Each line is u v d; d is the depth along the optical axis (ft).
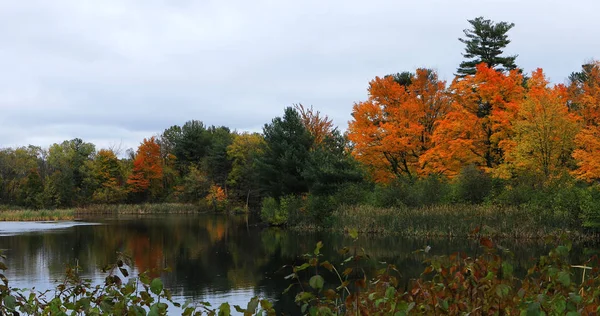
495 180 100.37
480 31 144.25
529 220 84.84
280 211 131.85
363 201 116.57
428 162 111.65
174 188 258.98
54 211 196.44
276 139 141.18
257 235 108.27
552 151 94.58
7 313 13.23
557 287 12.09
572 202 84.69
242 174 226.58
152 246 89.86
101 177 251.39
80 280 15.19
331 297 12.49
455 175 108.37
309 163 127.95
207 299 45.85
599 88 100.17
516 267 51.08
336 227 110.01
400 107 114.73
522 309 11.45
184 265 66.90
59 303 13.29
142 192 258.16
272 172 137.90
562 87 118.52
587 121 104.32
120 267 14.15
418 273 52.21
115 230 126.72
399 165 128.16
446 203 100.83
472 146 106.32
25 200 232.73
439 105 120.26
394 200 109.09
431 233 93.45
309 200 121.70
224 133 291.38
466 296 12.26
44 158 290.76
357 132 116.06
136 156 269.44
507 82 106.32
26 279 56.80
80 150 301.63
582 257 60.08
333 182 122.42
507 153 97.04
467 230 88.79
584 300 12.21
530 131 93.09
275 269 62.59
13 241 100.12
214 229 127.34
